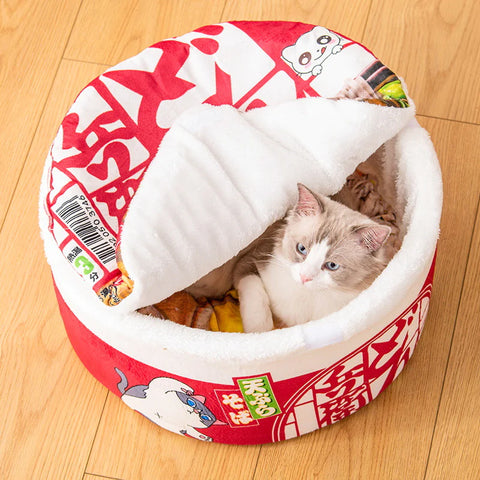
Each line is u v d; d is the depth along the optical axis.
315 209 1.09
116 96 1.18
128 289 1.04
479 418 1.20
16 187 1.36
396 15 1.45
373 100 1.13
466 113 1.38
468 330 1.25
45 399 1.24
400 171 1.15
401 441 1.19
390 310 1.04
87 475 1.19
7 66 1.44
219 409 1.11
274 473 1.18
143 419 1.23
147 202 1.07
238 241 1.10
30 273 1.31
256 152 1.12
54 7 1.48
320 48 1.20
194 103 1.21
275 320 1.17
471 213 1.31
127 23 1.47
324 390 1.10
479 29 1.43
